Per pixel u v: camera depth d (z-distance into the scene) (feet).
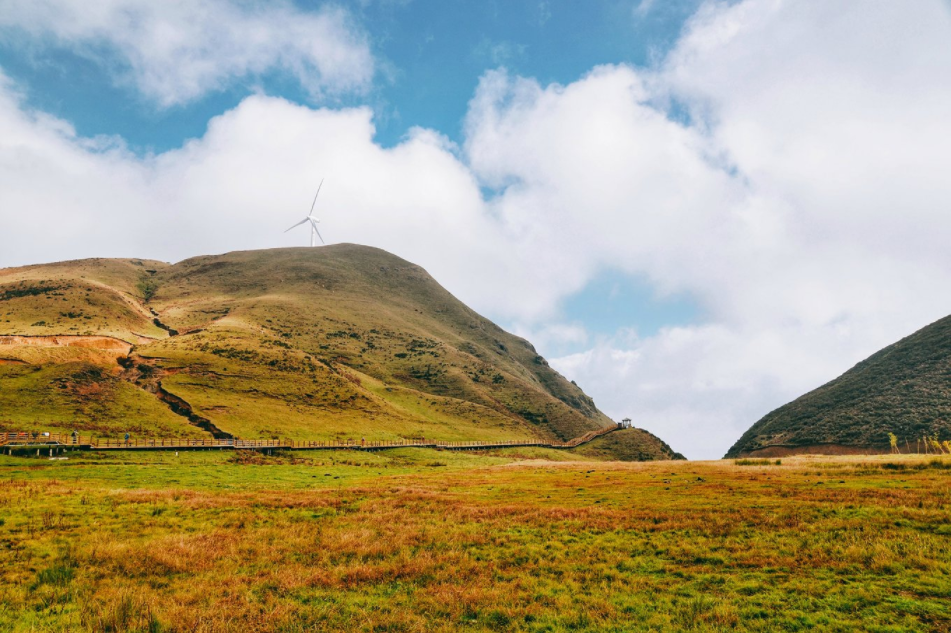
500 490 131.75
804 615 46.80
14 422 255.50
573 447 501.15
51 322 523.29
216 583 58.54
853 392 451.53
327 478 172.86
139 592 53.67
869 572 57.21
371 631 46.19
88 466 174.70
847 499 93.61
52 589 54.44
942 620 44.88
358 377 568.00
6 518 81.51
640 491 119.14
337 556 68.95
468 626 47.67
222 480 156.56
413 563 64.75
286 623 47.37
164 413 318.24
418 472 211.41
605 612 49.52
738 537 72.95
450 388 651.66
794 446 414.62
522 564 65.98
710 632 44.50
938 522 74.74
